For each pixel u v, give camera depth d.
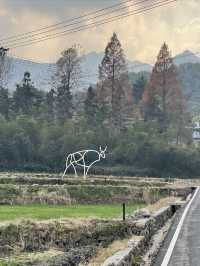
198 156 124.81
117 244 18.91
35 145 113.31
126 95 138.75
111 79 137.38
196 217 34.28
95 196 60.03
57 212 39.81
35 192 56.41
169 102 143.62
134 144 121.50
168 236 24.31
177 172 121.31
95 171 109.81
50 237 23.77
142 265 16.53
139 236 21.22
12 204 50.06
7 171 103.44
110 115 136.75
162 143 123.62
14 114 131.88
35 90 145.88
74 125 125.81
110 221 27.44
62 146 113.81
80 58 144.62
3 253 20.12
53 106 142.62
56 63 144.12
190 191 69.44
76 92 150.00
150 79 145.25
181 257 18.27
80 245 22.86
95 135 120.31
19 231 23.77
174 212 38.84
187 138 143.88
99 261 15.55
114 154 119.44
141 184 75.94
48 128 116.31
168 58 143.75
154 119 144.38
